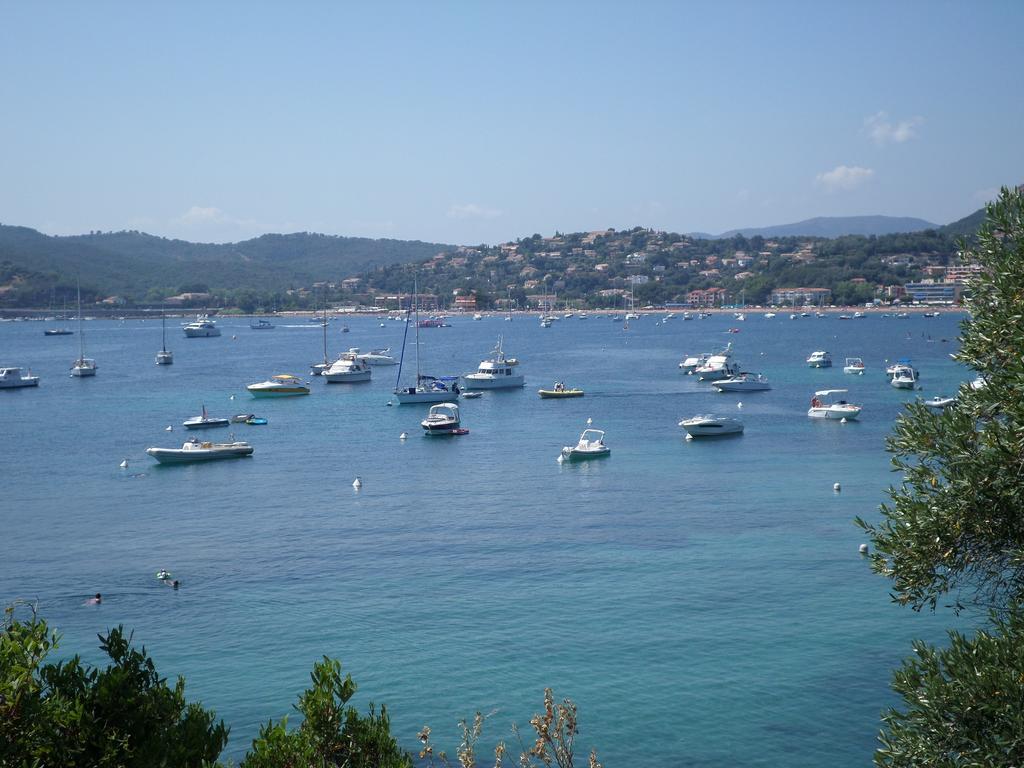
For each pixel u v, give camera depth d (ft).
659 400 530.27
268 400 558.15
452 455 365.61
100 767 60.80
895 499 73.61
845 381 614.34
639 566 211.41
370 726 67.26
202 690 152.35
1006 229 74.38
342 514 268.21
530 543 232.53
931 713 66.49
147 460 363.56
